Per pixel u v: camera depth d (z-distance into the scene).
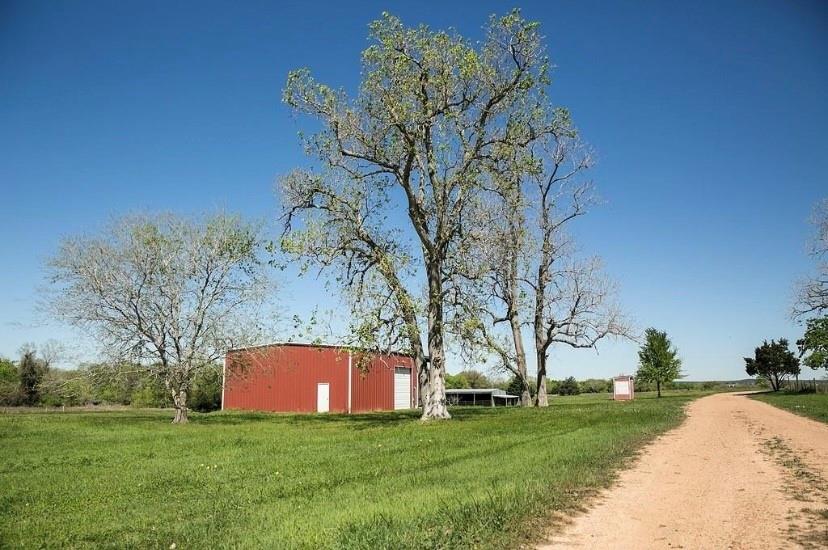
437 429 22.92
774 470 11.99
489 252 33.66
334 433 23.02
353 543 7.06
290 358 47.66
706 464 12.83
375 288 28.42
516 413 32.69
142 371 33.25
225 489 11.47
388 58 28.39
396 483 11.02
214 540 7.84
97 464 15.24
